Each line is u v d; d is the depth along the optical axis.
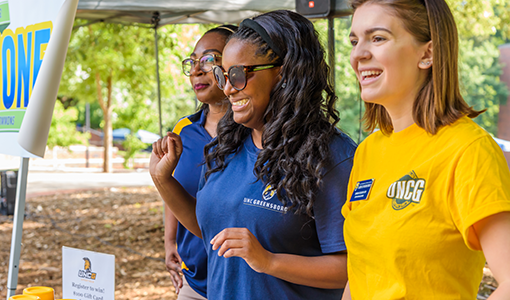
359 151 1.29
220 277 1.54
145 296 5.11
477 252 1.02
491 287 4.71
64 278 1.85
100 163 23.11
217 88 2.19
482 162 0.95
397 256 1.04
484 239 0.94
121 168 21.25
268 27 1.42
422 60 1.07
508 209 0.90
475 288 1.03
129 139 18.31
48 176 17.31
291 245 1.41
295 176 1.33
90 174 18.19
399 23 1.05
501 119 9.95
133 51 10.85
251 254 1.30
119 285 5.46
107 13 4.98
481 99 10.00
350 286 1.23
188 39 9.70
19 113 1.96
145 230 8.12
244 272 1.46
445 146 1.04
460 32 8.45
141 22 5.26
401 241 1.03
